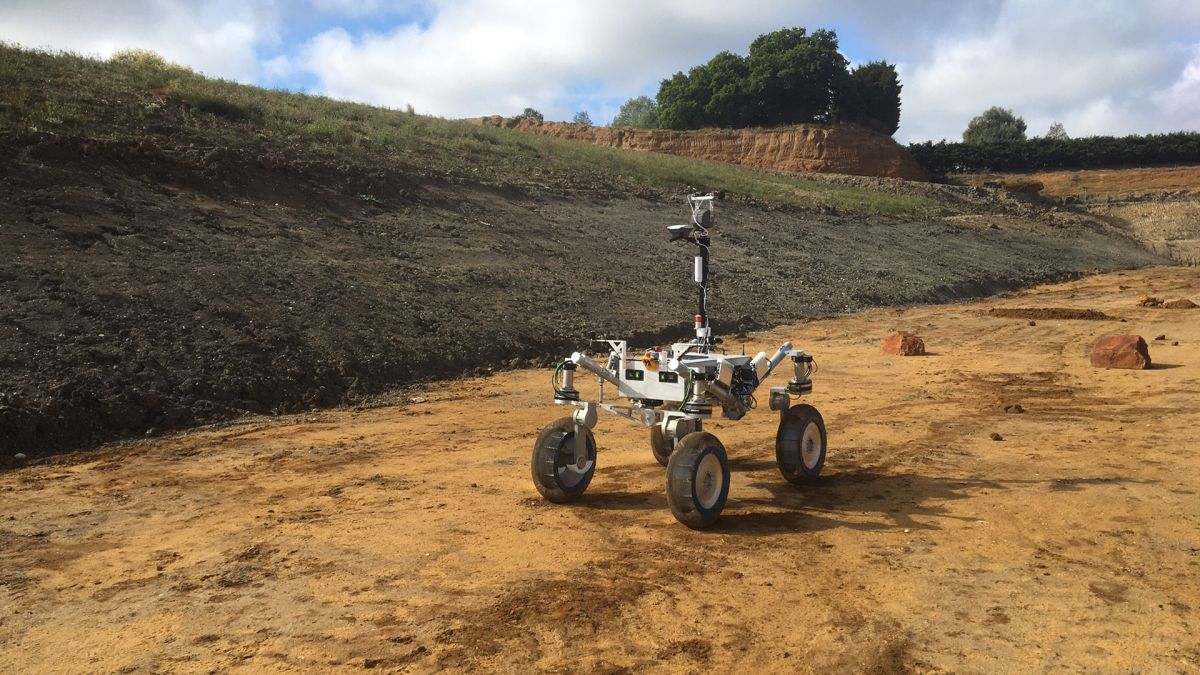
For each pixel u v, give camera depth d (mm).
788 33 91312
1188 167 81938
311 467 8523
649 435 10156
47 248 13992
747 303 25484
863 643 4383
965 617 4703
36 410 9398
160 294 13469
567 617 4727
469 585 5242
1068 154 86688
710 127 90375
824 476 8086
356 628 4602
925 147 90812
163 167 20203
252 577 5410
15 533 6387
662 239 31062
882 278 33250
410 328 15719
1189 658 4164
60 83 24609
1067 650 4273
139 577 5434
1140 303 27672
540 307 19562
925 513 6762
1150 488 7352
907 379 14766
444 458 8922
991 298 34281
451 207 26781
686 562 5645
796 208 44625
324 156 26641
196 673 4098
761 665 4152
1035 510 6777
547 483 6969
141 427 10203
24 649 4383
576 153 44031
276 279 15828
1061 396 12570
